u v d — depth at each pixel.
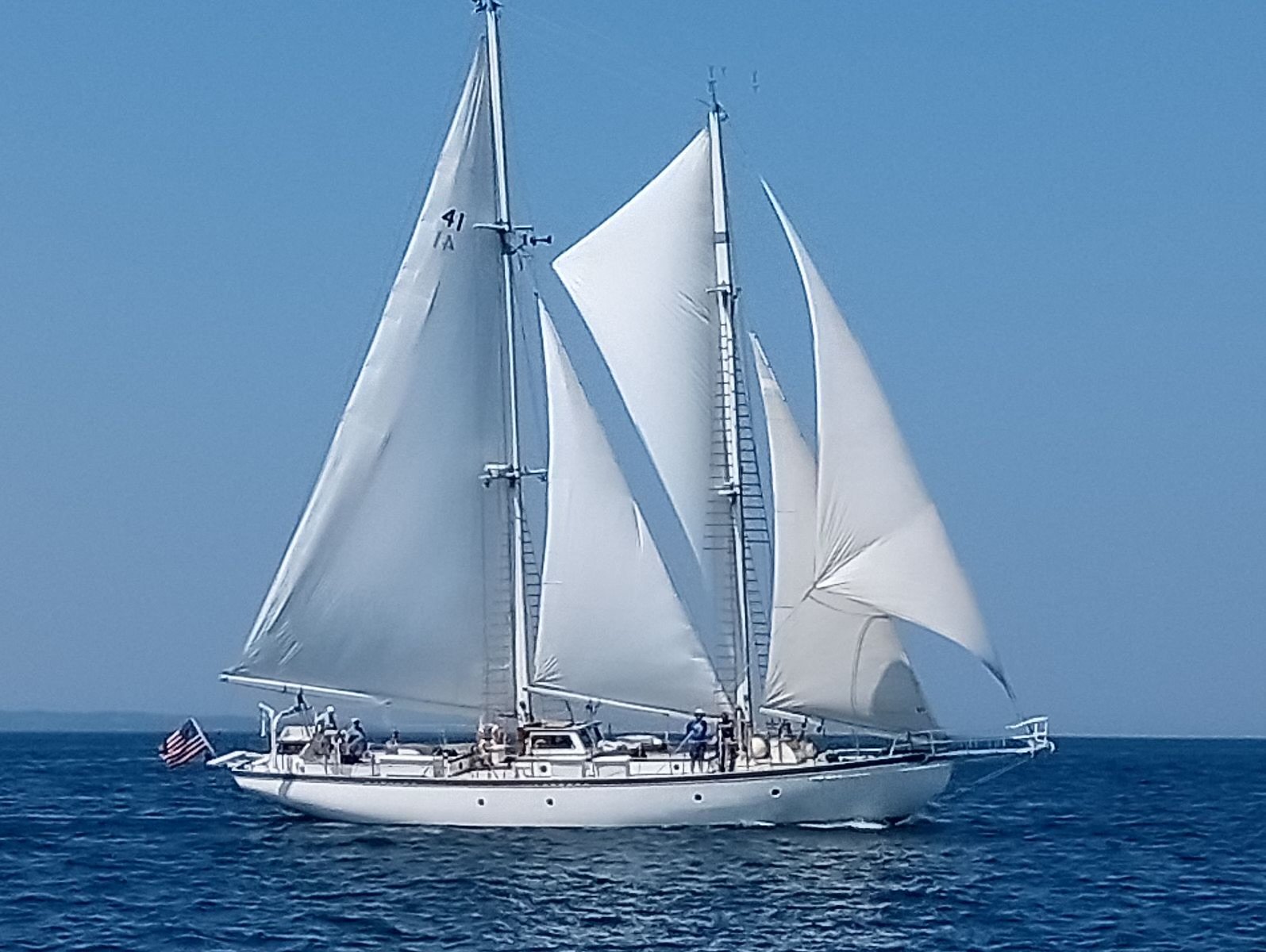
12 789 88.44
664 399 59.38
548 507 59.34
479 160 61.03
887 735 57.69
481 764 58.19
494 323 61.44
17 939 43.38
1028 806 79.88
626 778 56.59
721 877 50.75
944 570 55.59
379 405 59.94
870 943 43.03
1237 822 72.25
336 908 47.03
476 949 42.28
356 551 60.03
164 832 63.81
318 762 59.81
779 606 57.09
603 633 58.84
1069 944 43.19
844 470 55.59
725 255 59.44
